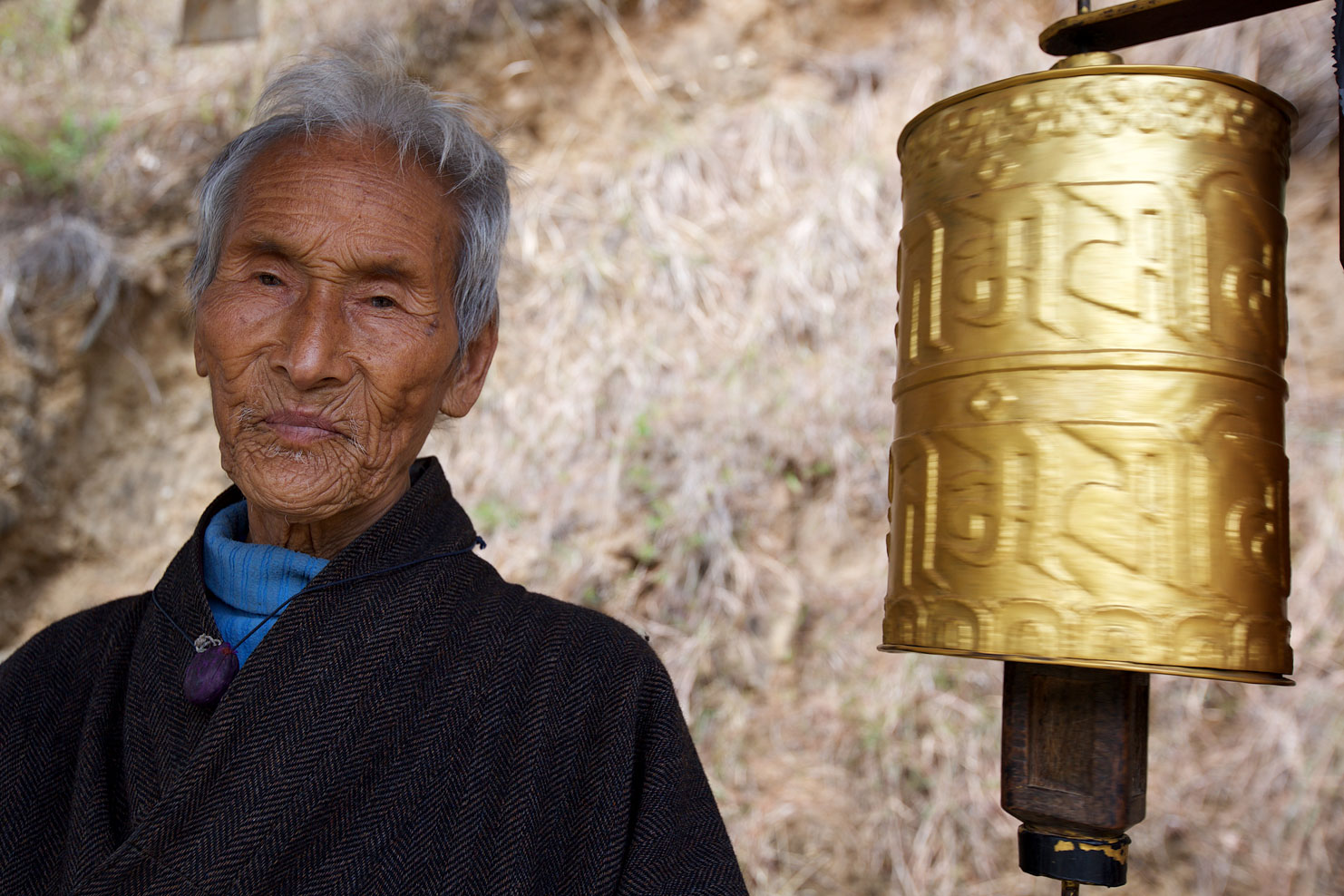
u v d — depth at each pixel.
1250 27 2.73
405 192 0.93
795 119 3.10
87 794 0.89
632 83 3.25
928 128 0.84
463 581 0.97
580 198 3.15
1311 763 2.25
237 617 0.96
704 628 2.54
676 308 2.93
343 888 0.83
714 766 2.40
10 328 2.95
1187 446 0.73
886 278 2.86
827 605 2.56
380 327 0.93
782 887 2.26
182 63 3.42
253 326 0.92
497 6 3.27
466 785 0.88
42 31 3.53
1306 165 2.65
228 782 0.83
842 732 2.41
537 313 3.00
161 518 3.00
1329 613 2.36
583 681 0.96
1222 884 2.18
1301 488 2.46
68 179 3.17
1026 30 3.05
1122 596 0.71
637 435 2.74
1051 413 0.74
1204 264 0.75
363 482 0.93
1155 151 0.75
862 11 3.21
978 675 2.43
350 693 0.86
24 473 2.89
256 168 0.94
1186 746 2.31
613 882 0.90
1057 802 0.80
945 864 2.26
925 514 0.80
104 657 0.99
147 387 3.10
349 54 1.04
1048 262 0.76
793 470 2.69
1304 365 2.56
